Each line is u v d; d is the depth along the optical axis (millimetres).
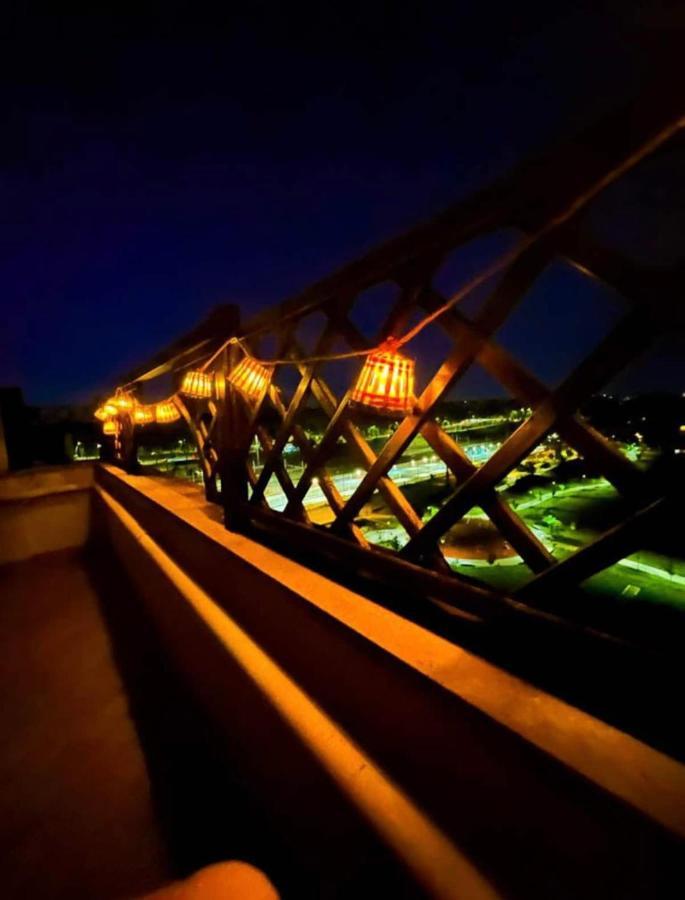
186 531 4934
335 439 3035
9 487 9570
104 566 9062
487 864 1668
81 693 4941
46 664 5570
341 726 2436
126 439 9227
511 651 1971
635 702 1578
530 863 1570
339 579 2977
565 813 1442
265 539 3982
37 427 13930
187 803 3408
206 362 5012
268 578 3137
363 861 2035
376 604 2584
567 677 1768
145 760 3898
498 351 1878
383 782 2072
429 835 1811
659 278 1362
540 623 1803
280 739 2729
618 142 1365
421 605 2459
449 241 2010
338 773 2227
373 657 2188
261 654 3193
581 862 1415
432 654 2039
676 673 1418
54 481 10227
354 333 2691
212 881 1255
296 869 2746
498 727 1598
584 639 1658
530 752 1499
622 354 1479
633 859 1270
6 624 6684
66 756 4000
